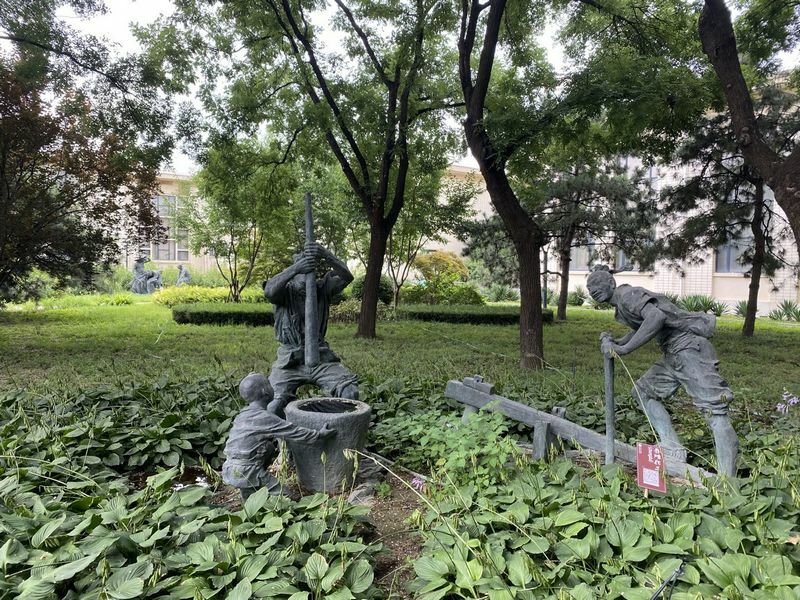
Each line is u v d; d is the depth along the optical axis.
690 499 3.00
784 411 5.55
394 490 3.90
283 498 3.00
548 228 16.31
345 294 23.19
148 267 36.56
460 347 11.12
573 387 6.45
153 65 10.23
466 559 2.47
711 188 13.65
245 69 12.19
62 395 5.42
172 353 10.09
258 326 16.00
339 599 2.20
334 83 11.86
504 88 10.59
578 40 11.09
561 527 2.71
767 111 12.79
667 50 10.33
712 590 2.16
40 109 10.64
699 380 3.57
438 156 13.73
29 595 2.01
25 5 8.99
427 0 10.53
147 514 2.86
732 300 24.67
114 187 11.89
